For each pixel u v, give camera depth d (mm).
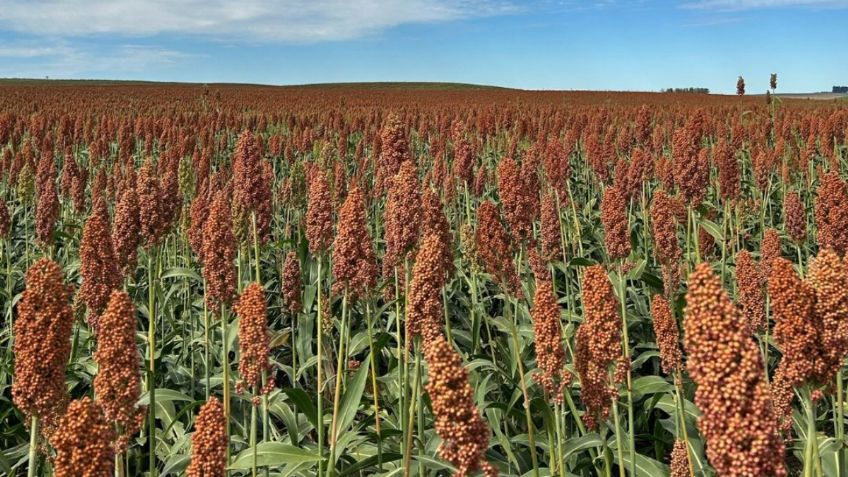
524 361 7684
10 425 7418
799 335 3795
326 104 71312
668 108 51562
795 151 19938
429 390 3158
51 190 9227
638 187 12148
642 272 8930
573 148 20906
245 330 4777
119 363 3873
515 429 6984
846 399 6395
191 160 17016
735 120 26844
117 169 15117
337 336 9055
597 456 6219
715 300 2752
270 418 7609
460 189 13836
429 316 4949
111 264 6043
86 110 52875
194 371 7988
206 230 5734
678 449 4758
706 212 11234
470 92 119812
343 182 10898
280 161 23672
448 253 6496
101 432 3084
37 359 3934
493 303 11078
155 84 151750
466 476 3182
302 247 8758
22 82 151375
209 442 3738
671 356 5098
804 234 8594
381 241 12594
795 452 6004
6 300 10469
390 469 6195
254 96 89812
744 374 2674
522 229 7410
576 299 10227
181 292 10484
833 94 125812
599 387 4543
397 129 7328
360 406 7223
